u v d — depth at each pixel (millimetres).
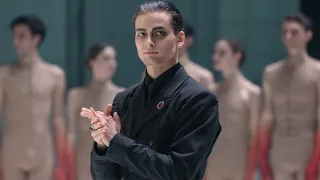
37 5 17906
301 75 11992
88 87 12328
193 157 4473
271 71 12312
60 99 12258
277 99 12133
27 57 11984
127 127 4875
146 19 4652
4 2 17703
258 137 12398
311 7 18250
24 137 11875
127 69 18297
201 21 18453
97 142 4672
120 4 18344
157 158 4406
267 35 18547
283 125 12070
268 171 12359
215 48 12656
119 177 5004
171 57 4750
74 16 18156
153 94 4789
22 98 11859
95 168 4906
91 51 12188
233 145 12445
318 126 11867
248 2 18469
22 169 11961
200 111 4590
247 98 12422
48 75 12102
